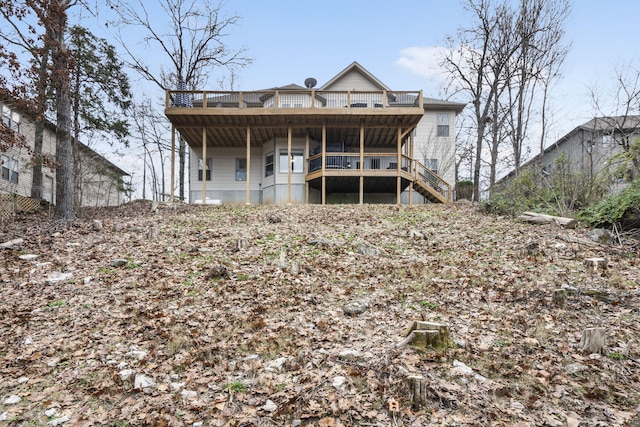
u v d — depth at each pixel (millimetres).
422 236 9625
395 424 3045
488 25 20781
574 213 11039
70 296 6043
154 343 4551
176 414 3303
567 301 5301
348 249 8609
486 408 3207
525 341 4293
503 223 11164
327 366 3932
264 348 4367
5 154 16703
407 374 3629
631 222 9078
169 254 8219
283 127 18328
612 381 3549
